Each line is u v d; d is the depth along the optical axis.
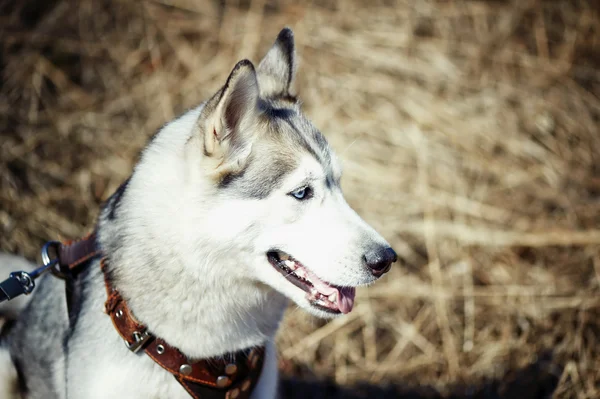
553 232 5.38
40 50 6.45
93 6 6.89
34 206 5.32
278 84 3.39
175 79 6.49
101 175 5.66
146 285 2.82
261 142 2.88
